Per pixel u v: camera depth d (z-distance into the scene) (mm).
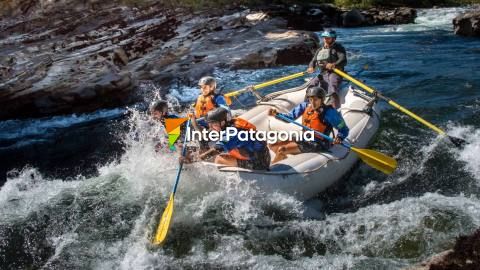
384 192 5199
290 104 6223
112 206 4938
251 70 9727
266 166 4773
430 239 4207
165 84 8852
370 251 4164
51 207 5023
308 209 4754
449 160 5715
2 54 9375
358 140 5590
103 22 11766
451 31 13688
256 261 4125
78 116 7980
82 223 4730
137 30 11328
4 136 7289
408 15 16016
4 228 4703
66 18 11852
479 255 3770
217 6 14688
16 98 7793
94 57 9227
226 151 4695
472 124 6539
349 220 4605
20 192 5434
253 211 4617
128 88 8398
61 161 6371
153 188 5012
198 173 4754
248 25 12305
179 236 4457
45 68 8734
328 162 5039
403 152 5938
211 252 4258
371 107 6066
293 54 10297
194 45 10719
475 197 4938
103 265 4168
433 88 7984
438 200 4844
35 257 4332
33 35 10758
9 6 12008
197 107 5500
